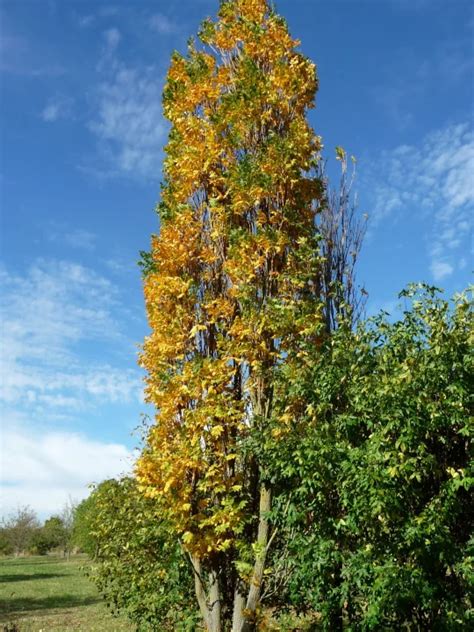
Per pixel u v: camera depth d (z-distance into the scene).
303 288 7.45
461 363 5.58
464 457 5.65
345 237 8.49
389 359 6.07
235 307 7.70
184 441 6.61
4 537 57.38
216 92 8.32
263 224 7.51
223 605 6.91
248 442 6.50
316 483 5.62
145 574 8.59
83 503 34.72
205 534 6.56
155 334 7.66
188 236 7.99
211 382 6.80
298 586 5.99
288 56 8.34
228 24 8.55
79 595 22.41
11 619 15.69
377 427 5.66
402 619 5.53
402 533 5.27
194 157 7.92
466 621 5.02
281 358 6.87
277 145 7.33
